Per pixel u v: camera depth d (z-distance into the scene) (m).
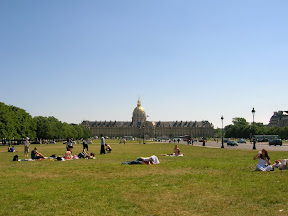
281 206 16.06
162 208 16.09
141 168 32.00
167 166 33.69
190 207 16.22
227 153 60.47
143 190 20.33
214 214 15.03
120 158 47.78
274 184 21.45
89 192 19.91
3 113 133.00
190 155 53.91
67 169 31.97
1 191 20.41
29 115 169.12
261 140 179.88
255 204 16.58
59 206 16.70
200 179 24.36
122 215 15.03
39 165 36.56
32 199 18.20
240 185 21.50
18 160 44.66
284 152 59.94
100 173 28.53
